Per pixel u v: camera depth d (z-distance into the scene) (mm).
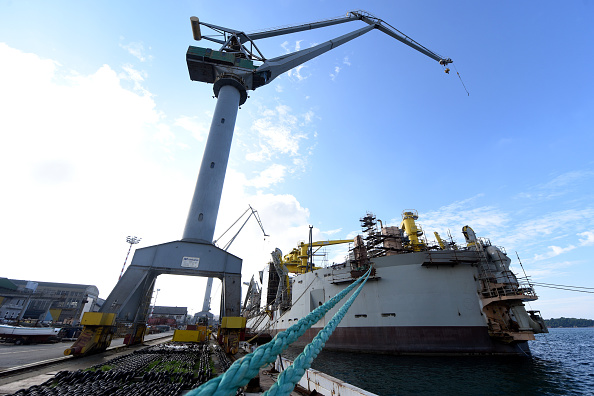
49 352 21188
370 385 20906
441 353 30344
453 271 33688
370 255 45188
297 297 47219
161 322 101438
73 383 10500
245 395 9859
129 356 16969
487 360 28500
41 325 50375
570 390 19359
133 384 10453
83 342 17922
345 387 7871
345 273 40406
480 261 33594
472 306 31719
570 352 41344
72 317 76562
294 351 43688
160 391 9562
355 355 33406
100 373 11477
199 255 22609
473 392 19172
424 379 22344
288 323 48125
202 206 24828
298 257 65938
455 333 30891
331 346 37219
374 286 36656
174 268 21781
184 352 19672
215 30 39000
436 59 67438
